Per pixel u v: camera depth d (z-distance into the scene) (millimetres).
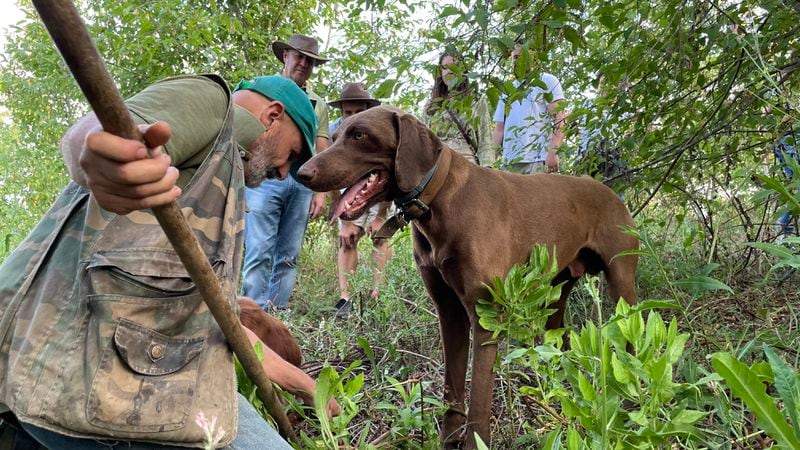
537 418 2648
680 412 1703
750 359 2955
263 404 2090
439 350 3906
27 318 1747
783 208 2559
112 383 1652
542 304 2768
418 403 3109
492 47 3125
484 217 2934
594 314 4227
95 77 1031
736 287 4277
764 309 3334
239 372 2211
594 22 3939
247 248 5566
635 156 4488
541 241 3205
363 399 3088
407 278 5082
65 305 1731
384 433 2721
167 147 1814
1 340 1740
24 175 7625
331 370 2078
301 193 5598
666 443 1823
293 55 5574
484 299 2879
